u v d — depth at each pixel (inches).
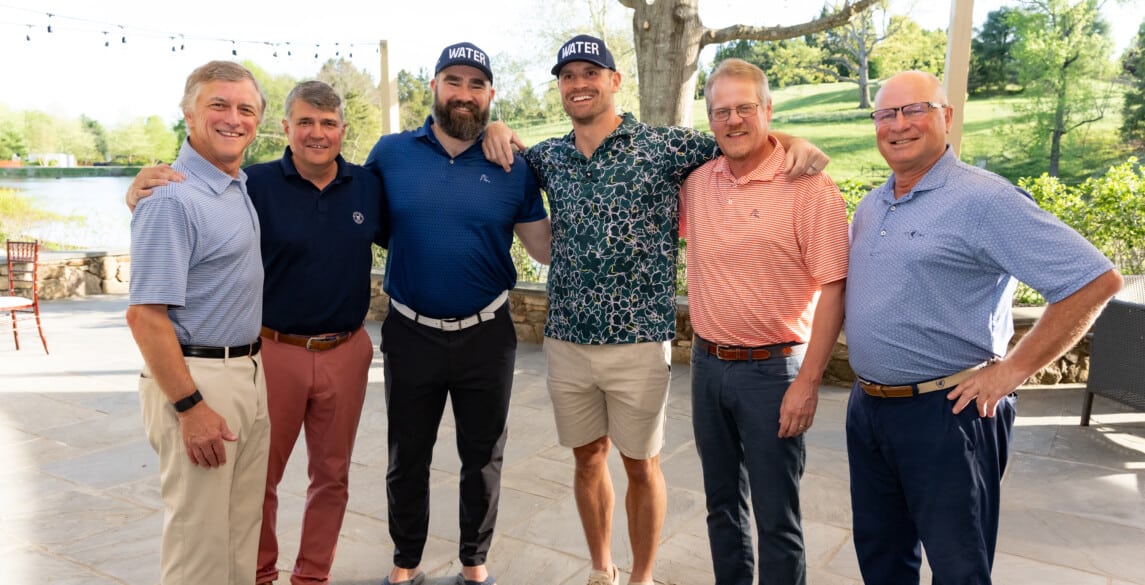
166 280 69.1
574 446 97.6
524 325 261.0
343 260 90.4
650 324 90.2
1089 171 771.4
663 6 289.6
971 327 69.5
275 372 90.3
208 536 75.0
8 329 292.0
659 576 104.7
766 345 82.0
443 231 92.0
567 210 90.4
